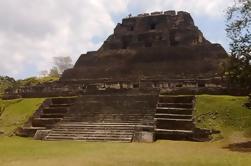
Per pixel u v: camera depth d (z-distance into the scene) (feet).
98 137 92.48
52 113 115.75
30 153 69.51
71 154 66.69
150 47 194.59
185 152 68.59
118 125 97.45
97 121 103.71
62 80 191.11
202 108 99.50
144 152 68.59
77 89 135.33
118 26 220.02
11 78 247.50
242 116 93.25
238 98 101.71
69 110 113.50
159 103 107.55
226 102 100.53
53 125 106.11
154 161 56.85
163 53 188.85
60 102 123.44
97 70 195.62
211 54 179.52
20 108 123.13
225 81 116.16
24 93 142.31
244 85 82.94
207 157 61.41
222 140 85.35
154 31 204.44
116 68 192.24
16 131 107.86
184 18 209.26
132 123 99.25
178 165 53.06
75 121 105.60
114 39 213.46
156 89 120.47
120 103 111.45
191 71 176.76
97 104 113.70
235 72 82.43
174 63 183.11
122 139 89.45
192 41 197.06
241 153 66.90
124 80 166.30
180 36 199.62
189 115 98.12
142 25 212.23
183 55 184.34
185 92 116.16
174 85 123.75
